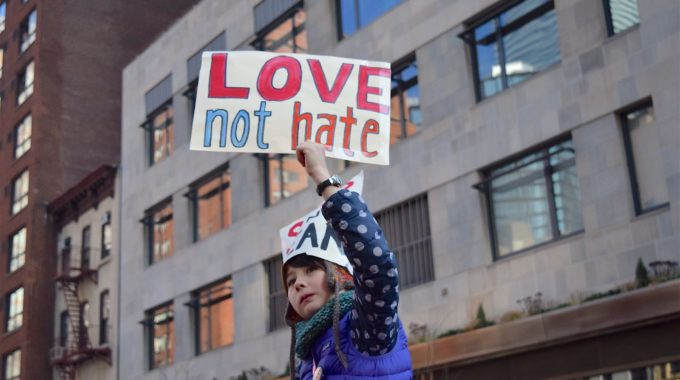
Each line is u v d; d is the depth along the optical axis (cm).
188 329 2970
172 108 3306
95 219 3791
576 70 1852
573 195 1838
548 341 1750
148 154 3428
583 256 1767
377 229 324
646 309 1588
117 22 4653
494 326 1847
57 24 4491
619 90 1762
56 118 4338
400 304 2141
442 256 2064
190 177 3106
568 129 1845
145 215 3347
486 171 2038
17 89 4581
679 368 1552
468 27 2128
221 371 2773
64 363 3675
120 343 3359
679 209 1619
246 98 426
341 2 2553
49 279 4062
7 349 4094
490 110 2023
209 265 2922
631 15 1791
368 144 421
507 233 1958
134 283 3328
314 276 353
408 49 2269
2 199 4466
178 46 3309
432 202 2120
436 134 2144
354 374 325
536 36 1980
